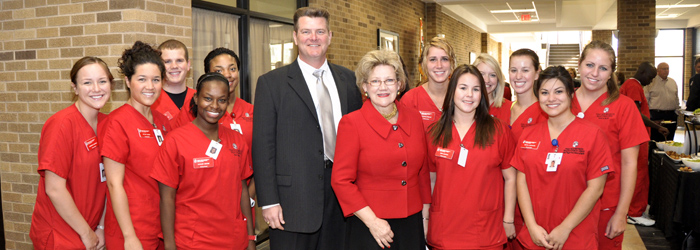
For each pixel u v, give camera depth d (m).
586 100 2.77
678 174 4.01
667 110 8.27
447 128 2.44
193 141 2.25
